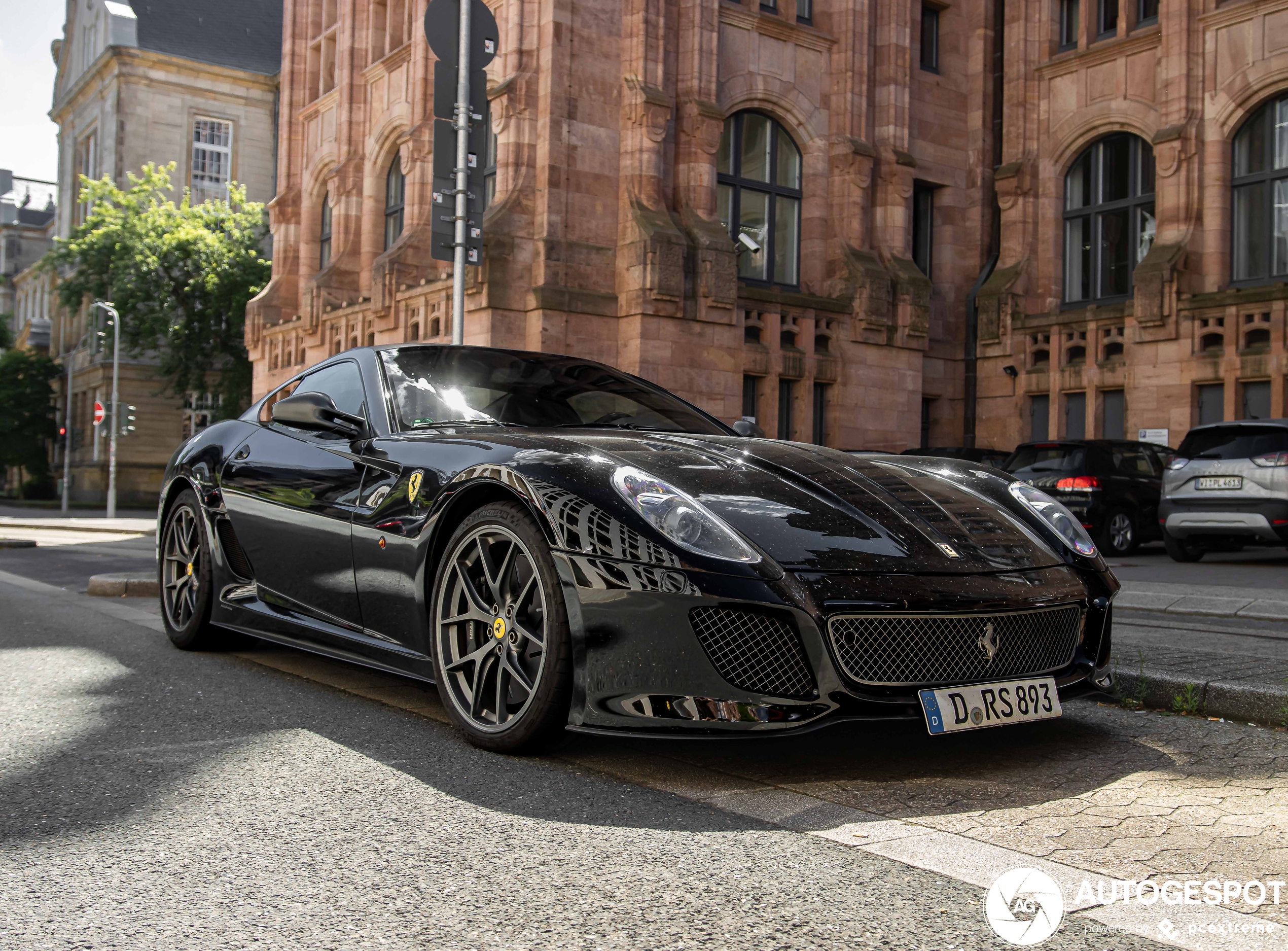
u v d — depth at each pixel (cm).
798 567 269
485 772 280
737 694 260
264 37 4578
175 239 3228
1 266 7025
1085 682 312
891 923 184
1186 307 1577
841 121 1722
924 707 267
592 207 1469
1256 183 1588
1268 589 725
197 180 4269
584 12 1466
